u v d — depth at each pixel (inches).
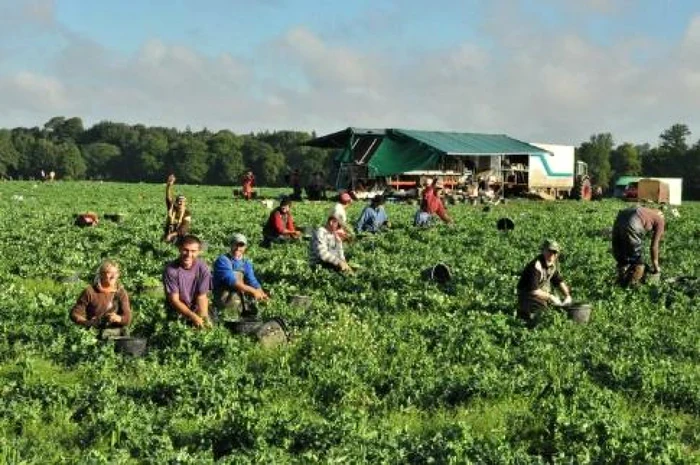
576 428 430.9
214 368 545.0
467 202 2684.5
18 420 451.2
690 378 533.6
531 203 2878.9
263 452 395.5
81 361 569.6
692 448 439.2
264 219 1774.1
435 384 517.7
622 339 655.8
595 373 557.0
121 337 609.6
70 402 479.5
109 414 443.8
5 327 644.1
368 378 539.2
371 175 2662.4
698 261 1132.5
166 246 1200.8
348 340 617.0
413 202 2554.1
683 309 771.4
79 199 2662.4
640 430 422.6
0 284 858.1
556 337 652.7
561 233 1524.4
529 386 517.7
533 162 3203.7
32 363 550.3
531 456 402.3
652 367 548.4
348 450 398.9
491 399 500.7
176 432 438.6
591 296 837.8
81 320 646.5
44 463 388.2
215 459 414.9
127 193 3253.0
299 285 887.1
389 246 1243.8
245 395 493.4
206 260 1082.1
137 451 410.3
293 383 523.2
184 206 1283.2
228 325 653.3
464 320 690.2
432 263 1064.2
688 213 2573.8
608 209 2605.8
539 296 732.0
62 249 1146.7
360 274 928.9
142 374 544.7
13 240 1258.0
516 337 647.8
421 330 655.8
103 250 1160.2
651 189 3779.5
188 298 681.6
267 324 636.1
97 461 383.9
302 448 417.1
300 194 2689.5
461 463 387.9
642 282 894.4
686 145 7662.4
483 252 1189.1
